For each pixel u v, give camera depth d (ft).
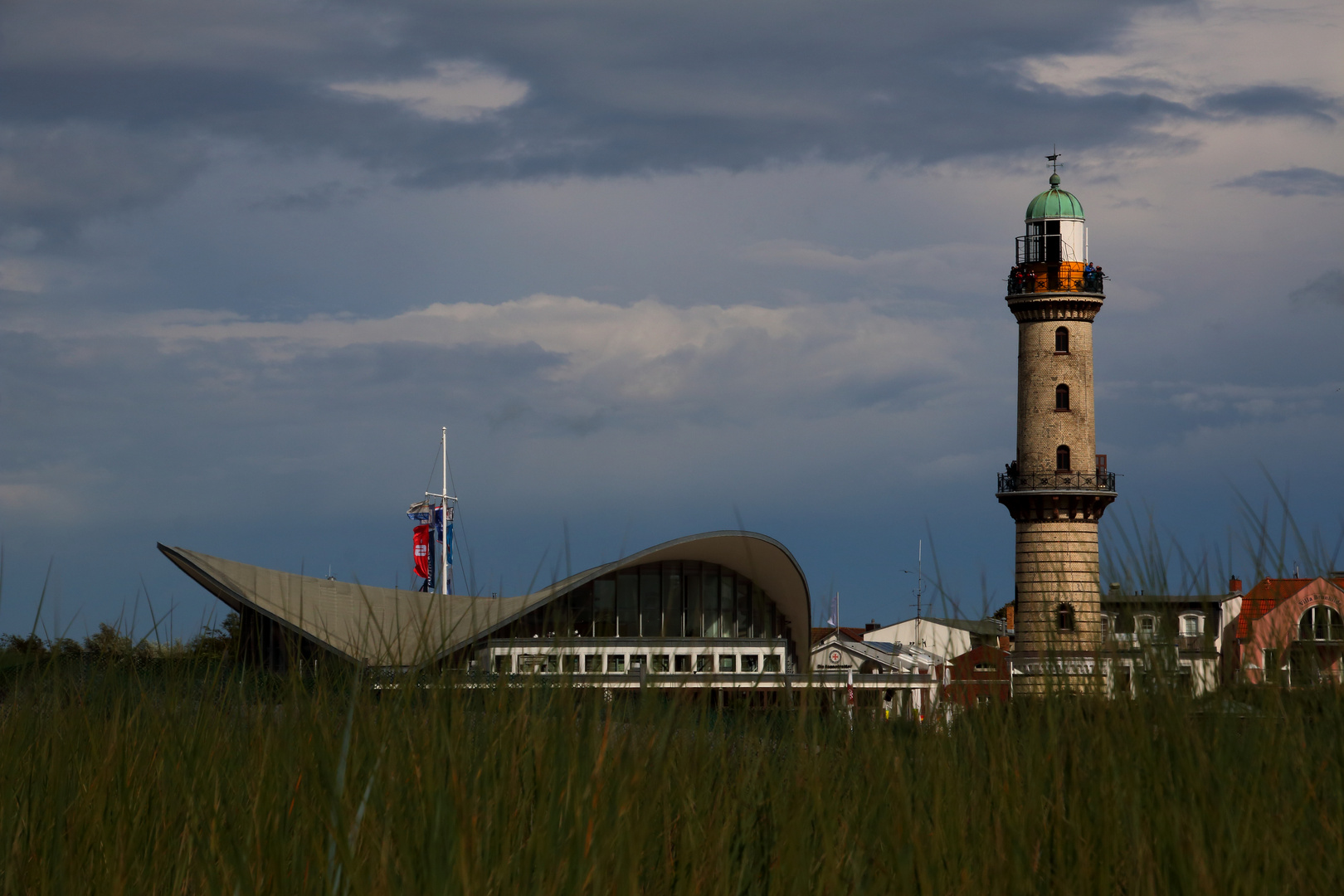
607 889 10.02
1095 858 11.25
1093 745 12.69
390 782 11.25
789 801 12.51
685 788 12.23
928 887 10.89
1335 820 11.39
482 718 12.80
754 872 11.78
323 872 10.30
